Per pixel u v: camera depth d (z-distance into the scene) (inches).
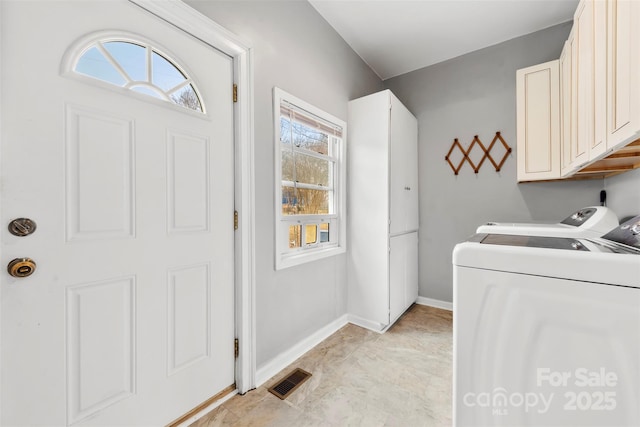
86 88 39.1
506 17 86.6
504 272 27.5
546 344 25.8
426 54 106.8
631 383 22.5
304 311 78.3
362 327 94.0
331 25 89.7
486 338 28.4
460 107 108.0
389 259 90.1
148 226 46.1
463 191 107.8
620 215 71.1
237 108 59.9
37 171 35.2
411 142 108.6
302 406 56.9
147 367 46.3
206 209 54.9
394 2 80.1
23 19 33.9
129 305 44.1
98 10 39.9
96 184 40.2
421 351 78.4
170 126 48.7
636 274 22.2
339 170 94.3
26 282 34.7
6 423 33.5
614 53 38.7
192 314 52.9
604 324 23.4
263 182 65.4
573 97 62.7
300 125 79.6
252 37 62.1
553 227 60.3
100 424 41.1
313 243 85.7
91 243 39.9
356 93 104.0
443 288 112.4
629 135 33.8
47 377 36.4
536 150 81.4
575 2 80.2
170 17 47.5
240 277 60.4
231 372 60.4
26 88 34.2
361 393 60.9
